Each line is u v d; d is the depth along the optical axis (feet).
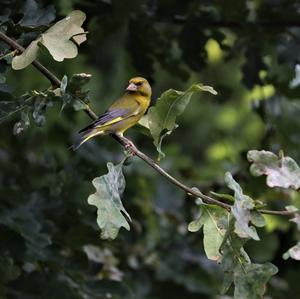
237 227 22.21
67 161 37.70
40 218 33.17
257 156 23.79
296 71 39.29
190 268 43.91
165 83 53.31
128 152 24.16
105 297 33.04
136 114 30.32
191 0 37.29
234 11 37.29
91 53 38.63
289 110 42.16
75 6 36.78
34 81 47.16
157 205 43.19
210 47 54.39
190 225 23.73
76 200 34.12
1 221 30.94
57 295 31.71
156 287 43.80
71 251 33.55
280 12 37.81
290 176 23.62
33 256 31.22
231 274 22.80
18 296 31.40
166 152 48.24
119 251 40.60
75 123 43.60
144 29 37.91
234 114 57.21
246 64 38.68
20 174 37.37
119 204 22.79
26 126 23.82
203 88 23.79
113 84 49.60
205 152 58.08
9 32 25.64
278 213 22.91
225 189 42.16
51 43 23.62
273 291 42.60
